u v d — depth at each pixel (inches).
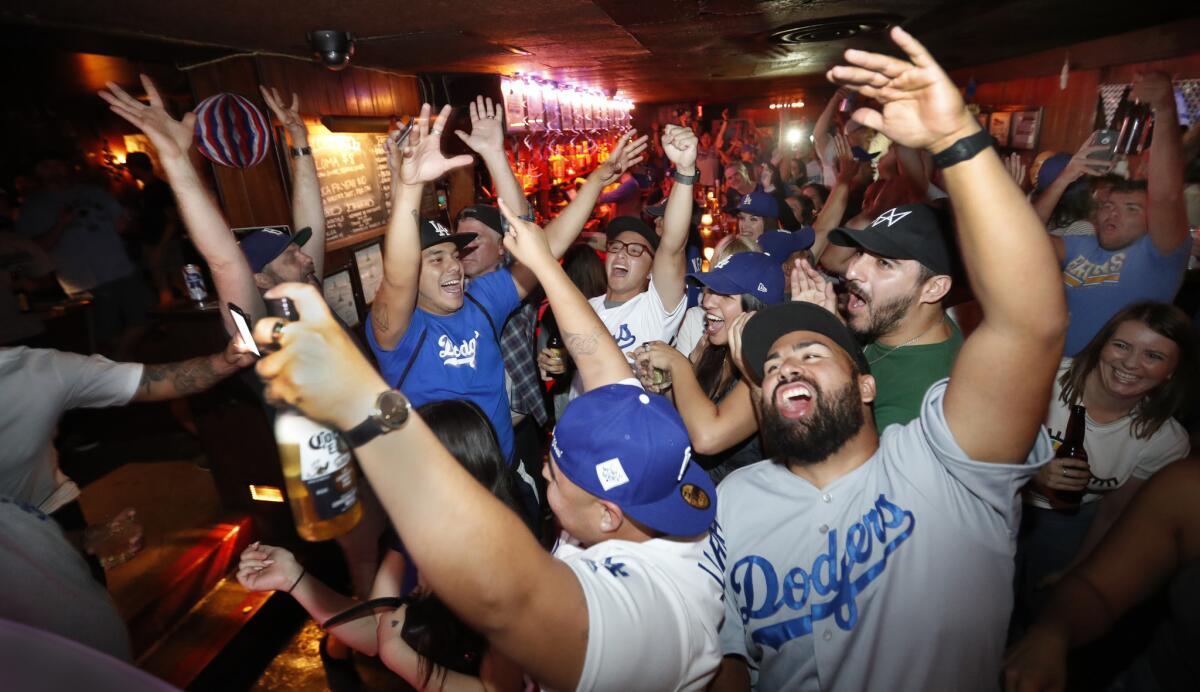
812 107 538.3
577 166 326.6
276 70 138.3
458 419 62.0
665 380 82.0
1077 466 69.5
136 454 149.9
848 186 174.1
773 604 51.5
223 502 126.7
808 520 50.8
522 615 29.7
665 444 44.2
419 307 90.0
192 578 109.4
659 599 38.7
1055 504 76.3
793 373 49.4
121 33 102.2
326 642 74.4
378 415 25.8
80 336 164.9
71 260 164.7
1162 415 70.9
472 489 28.1
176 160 71.2
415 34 129.3
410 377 88.0
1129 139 136.3
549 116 267.9
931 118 35.0
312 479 30.2
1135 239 116.2
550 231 104.1
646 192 271.9
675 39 165.0
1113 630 67.5
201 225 73.5
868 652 46.6
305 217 116.5
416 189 70.8
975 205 35.0
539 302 138.4
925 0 129.7
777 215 156.1
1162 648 48.4
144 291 180.2
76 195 165.6
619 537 45.4
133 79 198.5
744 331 55.4
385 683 66.4
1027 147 262.4
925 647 44.7
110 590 102.7
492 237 121.3
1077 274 124.8
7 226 184.4
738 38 170.1
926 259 61.5
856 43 197.8
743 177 361.1
